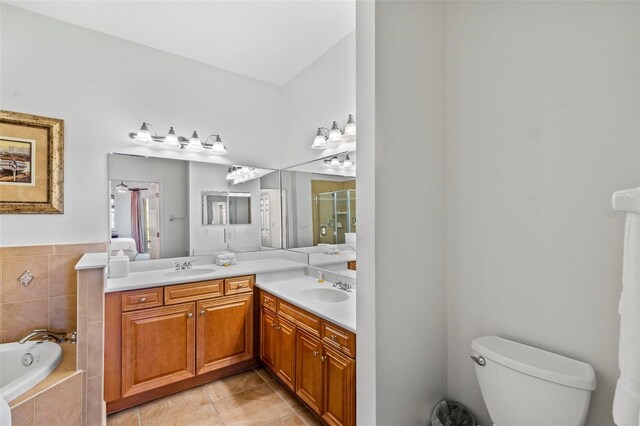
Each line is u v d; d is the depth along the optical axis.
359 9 1.33
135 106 2.51
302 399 1.88
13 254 2.02
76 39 2.27
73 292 2.20
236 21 2.24
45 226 2.13
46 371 1.59
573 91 1.14
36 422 1.44
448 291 1.56
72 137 2.24
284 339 2.09
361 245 1.32
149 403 2.04
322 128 2.67
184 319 2.18
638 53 1.00
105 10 2.11
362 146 1.31
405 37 1.39
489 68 1.40
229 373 2.42
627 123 1.02
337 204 2.47
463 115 1.51
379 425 1.25
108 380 1.90
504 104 1.34
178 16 2.18
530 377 1.07
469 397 1.46
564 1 1.17
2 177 2.00
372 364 1.26
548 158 1.20
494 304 1.37
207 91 2.88
